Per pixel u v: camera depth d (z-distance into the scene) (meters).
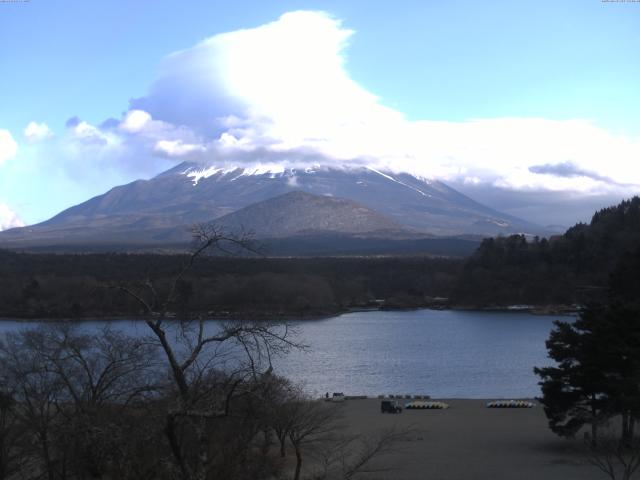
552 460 49.44
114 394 33.31
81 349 55.09
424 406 78.38
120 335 47.12
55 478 32.53
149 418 24.22
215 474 25.27
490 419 69.88
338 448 48.59
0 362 46.59
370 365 118.12
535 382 103.69
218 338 21.12
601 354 49.84
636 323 51.66
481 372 112.50
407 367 117.62
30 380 42.41
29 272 180.00
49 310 124.75
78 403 31.67
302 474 42.53
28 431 38.34
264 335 22.12
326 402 79.56
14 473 37.03
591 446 43.59
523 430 62.59
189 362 20.38
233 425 25.88
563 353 52.09
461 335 167.50
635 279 125.75
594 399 51.22
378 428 63.34
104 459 26.34
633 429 55.56
